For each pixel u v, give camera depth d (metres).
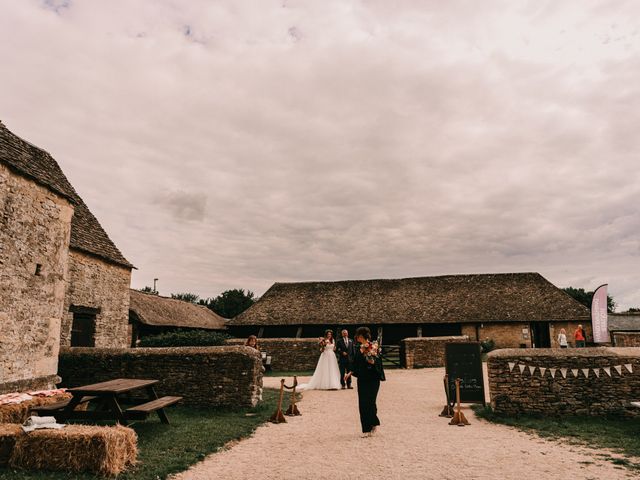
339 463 5.20
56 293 9.33
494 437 6.47
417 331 30.48
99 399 7.09
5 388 7.51
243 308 54.72
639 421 7.42
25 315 8.26
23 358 8.16
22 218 8.26
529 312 29.66
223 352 9.16
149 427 7.05
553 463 5.09
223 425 7.27
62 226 9.64
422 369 17.56
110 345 13.92
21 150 9.05
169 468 5.00
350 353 12.16
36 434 4.75
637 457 5.32
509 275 33.88
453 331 30.91
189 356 9.25
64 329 11.68
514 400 7.95
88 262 12.90
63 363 9.66
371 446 5.99
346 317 32.06
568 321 28.92
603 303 19.14
